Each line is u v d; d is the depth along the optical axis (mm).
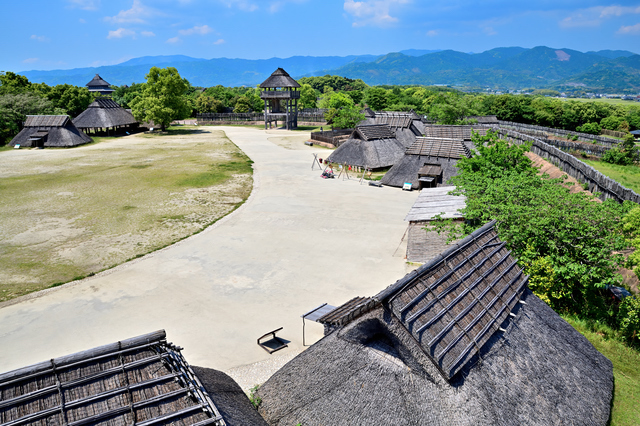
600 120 105688
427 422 8289
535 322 11641
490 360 9492
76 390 6676
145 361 7383
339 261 23141
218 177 44656
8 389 6391
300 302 18625
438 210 22516
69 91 98438
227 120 108875
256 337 15875
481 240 12148
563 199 17656
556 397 9719
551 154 38469
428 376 8570
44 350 15234
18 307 18391
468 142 46969
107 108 81750
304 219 30484
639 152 46875
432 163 39469
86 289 20062
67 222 30094
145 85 88688
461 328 9375
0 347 15430
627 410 11375
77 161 53969
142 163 52688
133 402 6762
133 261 23297
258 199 36000
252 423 8383
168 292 19719
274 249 24953
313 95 141750
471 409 8266
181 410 6820
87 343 15625
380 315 8625
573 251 16828
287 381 10500
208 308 18188
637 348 14469
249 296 19250
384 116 60531
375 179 43625
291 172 47219
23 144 65688
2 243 26062
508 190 19812
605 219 16219
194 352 14883
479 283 10875
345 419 9102
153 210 32969
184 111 88188
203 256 23969
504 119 111938
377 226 28922
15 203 34844
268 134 85000
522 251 17094
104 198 36469
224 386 9539
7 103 74125
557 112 109375
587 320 16047
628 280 18109
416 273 9398
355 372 9414
